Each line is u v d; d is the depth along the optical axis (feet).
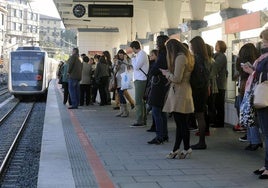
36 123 55.31
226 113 39.78
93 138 32.42
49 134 34.24
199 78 24.23
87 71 59.67
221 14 57.06
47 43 409.69
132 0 94.02
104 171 21.99
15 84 91.30
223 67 35.50
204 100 26.53
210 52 33.01
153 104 28.94
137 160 24.61
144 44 112.47
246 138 30.32
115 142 30.60
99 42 194.90
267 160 20.26
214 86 33.45
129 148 28.27
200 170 22.12
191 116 35.14
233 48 40.60
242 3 57.31
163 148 28.19
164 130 30.09
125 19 145.38
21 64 92.07
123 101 46.32
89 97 60.64
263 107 19.52
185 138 24.94
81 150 27.73
